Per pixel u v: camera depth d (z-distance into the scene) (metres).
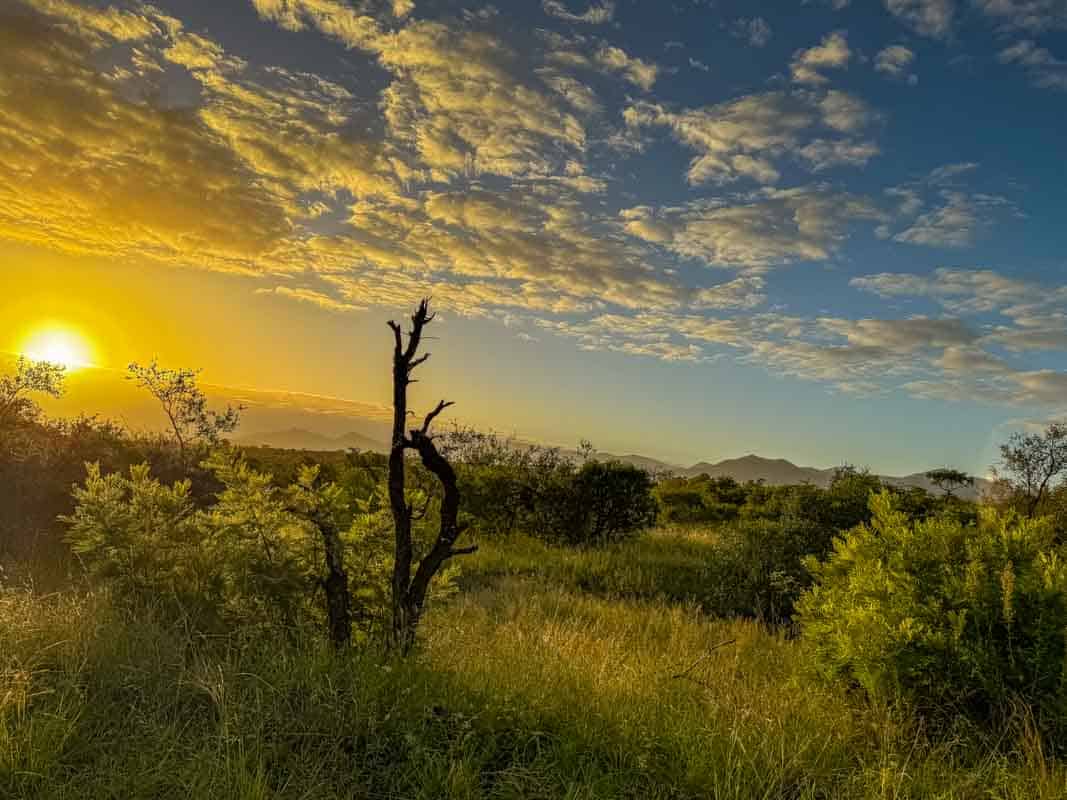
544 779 4.13
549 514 18.14
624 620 9.61
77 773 3.83
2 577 6.94
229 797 3.62
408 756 4.23
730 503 27.70
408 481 14.32
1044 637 5.29
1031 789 4.42
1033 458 21.86
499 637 7.21
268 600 6.07
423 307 6.11
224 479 6.62
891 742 4.98
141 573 6.48
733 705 5.47
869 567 6.46
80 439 10.27
